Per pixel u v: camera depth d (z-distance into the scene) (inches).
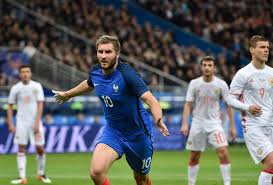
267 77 904.9
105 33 2893.7
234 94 910.4
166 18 3297.2
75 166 1708.9
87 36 2856.8
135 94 776.9
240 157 1968.5
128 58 2672.2
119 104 783.1
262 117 900.0
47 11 2933.1
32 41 2701.8
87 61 2635.3
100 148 783.7
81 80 2479.1
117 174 1501.0
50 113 2285.9
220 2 3373.5
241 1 3390.7
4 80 2409.0
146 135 812.0
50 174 1515.7
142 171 832.3
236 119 2400.3
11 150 2095.2
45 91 2456.9
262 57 898.1
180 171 1587.1
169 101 2378.2
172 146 2314.2
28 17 2901.1
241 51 3083.2
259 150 887.7
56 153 2119.8
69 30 2842.0
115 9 3346.5
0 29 2714.1
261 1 3412.9
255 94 906.7
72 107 2303.2
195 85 1202.6
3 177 1455.5
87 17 2972.4
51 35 2768.2
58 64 2484.0
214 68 1198.9
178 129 2333.9
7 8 2933.1
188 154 2117.4
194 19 3272.6
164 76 2630.4
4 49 2475.4
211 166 1708.9
